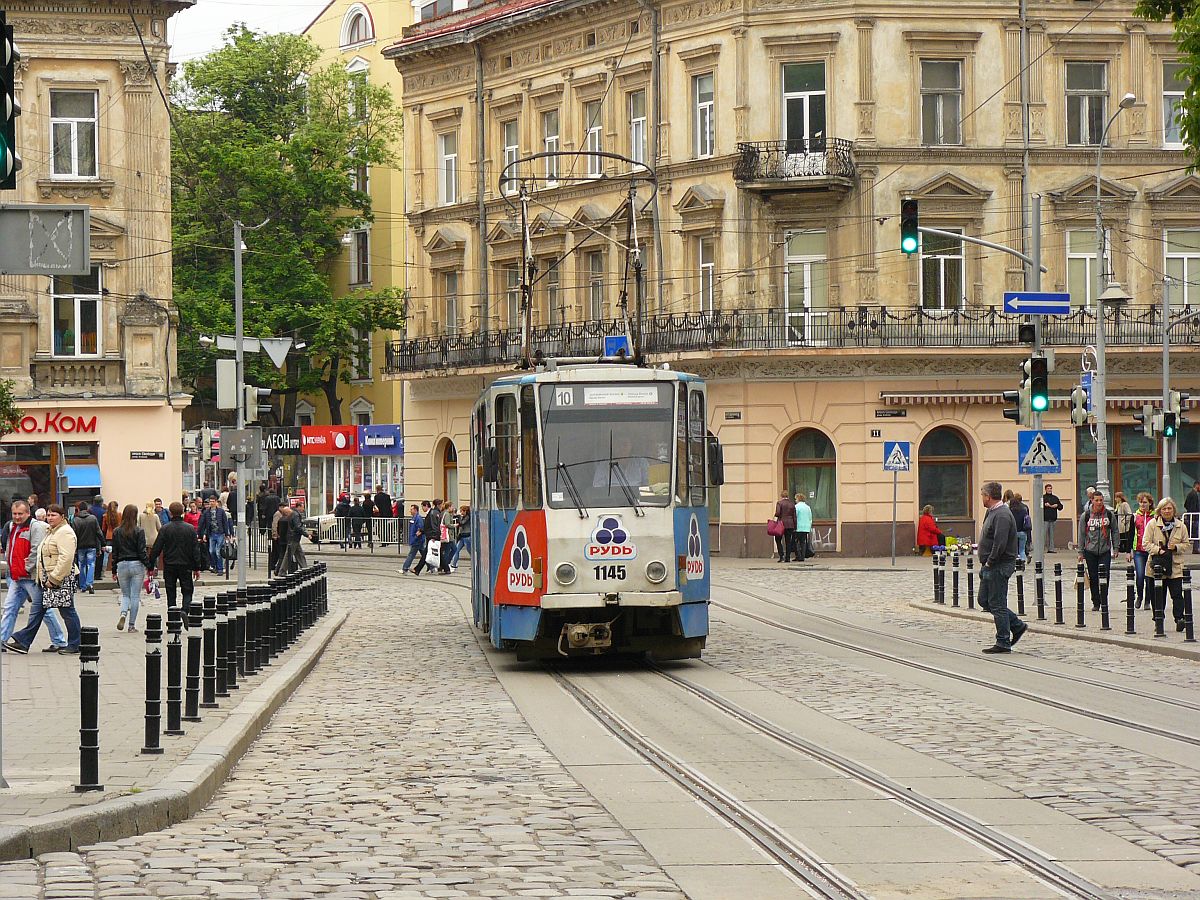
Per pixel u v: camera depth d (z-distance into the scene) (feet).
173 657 44.93
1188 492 160.45
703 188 160.04
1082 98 159.63
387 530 188.85
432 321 195.72
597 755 45.06
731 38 157.99
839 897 27.94
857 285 155.12
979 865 30.53
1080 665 68.28
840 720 51.49
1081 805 36.17
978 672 65.51
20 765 39.19
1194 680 62.39
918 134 156.04
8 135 35.58
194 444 157.38
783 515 150.00
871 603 105.70
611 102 170.30
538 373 69.82
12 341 150.61
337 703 57.98
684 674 66.33
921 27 156.15
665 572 66.95
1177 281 160.15
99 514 130.00
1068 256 158.61
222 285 218.38
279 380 222.48
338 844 32.48
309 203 223.71
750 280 157.38
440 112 192.54
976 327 155.74
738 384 157.07
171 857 31.04
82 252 36.73
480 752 45.68
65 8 151.02
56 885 28.53
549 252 179.22
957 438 157.38
